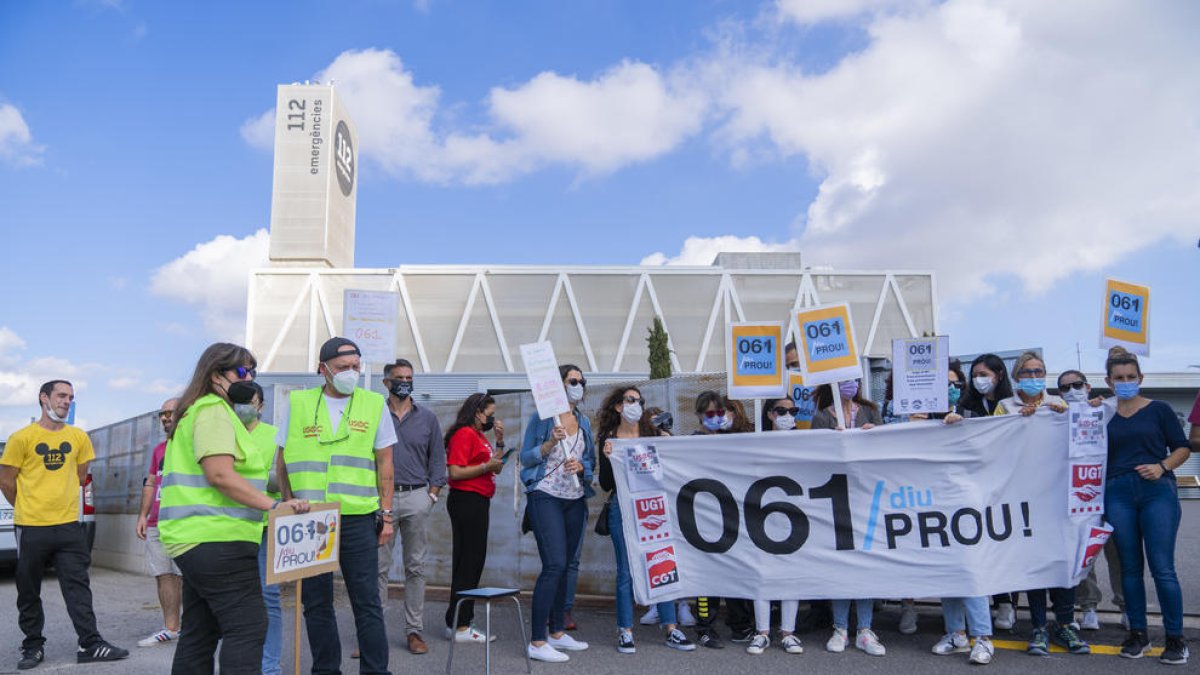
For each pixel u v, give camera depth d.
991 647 5.77
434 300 75.12
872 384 11.22
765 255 79.50
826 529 6.27
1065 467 6.12
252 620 4.10
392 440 5.30
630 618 6.30
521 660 6.05
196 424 4.07
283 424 5.13
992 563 5.98
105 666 6.17
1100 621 7.06
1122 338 6.82
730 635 6.86
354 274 75.88
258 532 4.19
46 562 6.33
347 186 128.50
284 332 74.69
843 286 76.31
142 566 12.00
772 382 6.65
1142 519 5.82
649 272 75.94
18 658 6.47
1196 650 5.98
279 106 120.06
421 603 6.42
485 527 6.88
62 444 6.38
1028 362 6.36
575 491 6.29
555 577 6.07
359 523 4.99
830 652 6.12
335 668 4.89
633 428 6.77
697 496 6.47
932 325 76.06
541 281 75.56
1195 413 5.83
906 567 6.09
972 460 6.18
